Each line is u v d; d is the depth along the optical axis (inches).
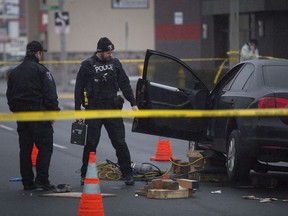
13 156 1843.0
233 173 1344.7
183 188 1259.2
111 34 5374.0
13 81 1295.5
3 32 6643.7
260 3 3472.0
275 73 1336.1
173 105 1425.9
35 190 1322.6
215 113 1159.0
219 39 4106.8
